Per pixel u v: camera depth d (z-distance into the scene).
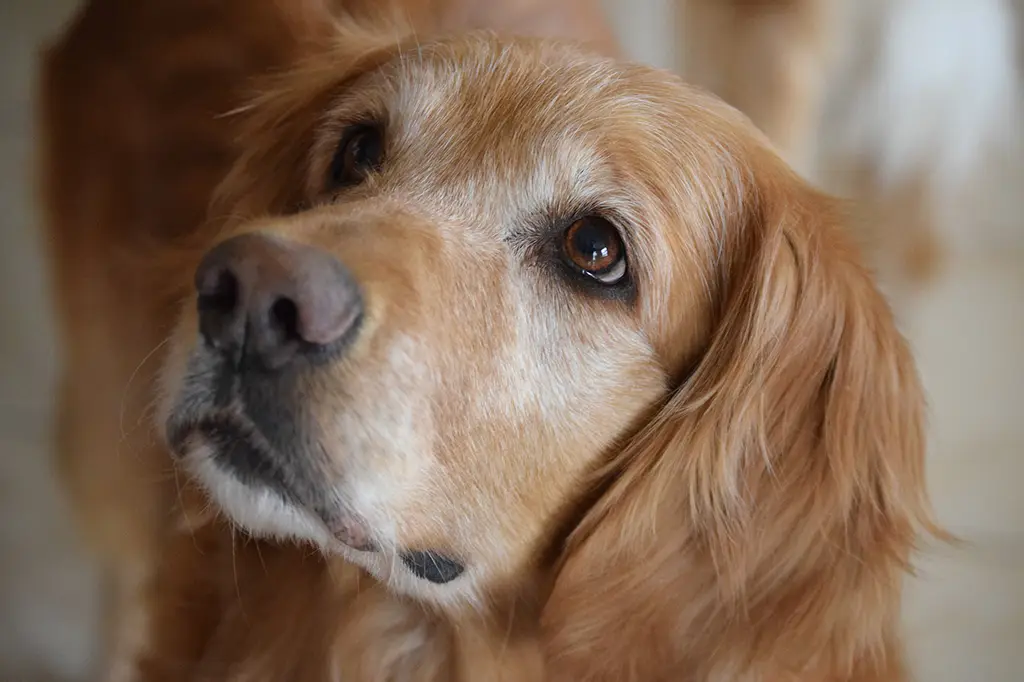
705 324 1.45
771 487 1.44
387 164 1.40
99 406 2.04
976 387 2.37
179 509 1.70
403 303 1.12
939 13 2.55
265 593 1.62
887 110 2.57
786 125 2.59
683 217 1.38
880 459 1.46
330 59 1.73
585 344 1.34
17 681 2.14
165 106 2.01
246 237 1.02
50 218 2.21
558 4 2.16
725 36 2.53
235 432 1.09
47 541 2.18
